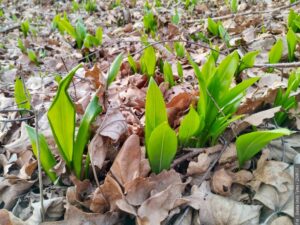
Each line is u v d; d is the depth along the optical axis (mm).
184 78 522
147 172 295
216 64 553
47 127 371
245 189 296
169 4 1283
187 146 329
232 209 267
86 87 505
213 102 302
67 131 272
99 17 1262
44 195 314
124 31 967
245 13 854
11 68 706
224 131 340
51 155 299
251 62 443
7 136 412
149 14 874
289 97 350
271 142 335
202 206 272
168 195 271
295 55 528
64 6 1562
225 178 291
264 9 981
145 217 258
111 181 263
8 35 1085
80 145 280
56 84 554
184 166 325
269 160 309
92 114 278
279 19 806
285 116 359
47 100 500
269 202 275
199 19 976
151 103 273
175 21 888
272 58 471
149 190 277
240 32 740
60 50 848
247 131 354
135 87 475
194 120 281
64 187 313
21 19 1380
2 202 320
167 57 602
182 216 271
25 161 354
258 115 309
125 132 324
